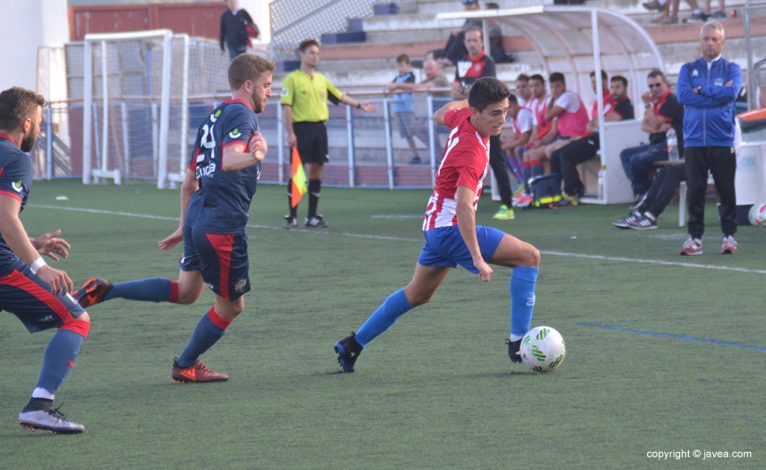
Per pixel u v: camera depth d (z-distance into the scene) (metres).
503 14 44.69
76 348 14.75
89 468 13.09
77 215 46.75
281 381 17.39
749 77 38.06
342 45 68.69
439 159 53.84
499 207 45.09
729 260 28.72
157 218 45.06
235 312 17.23
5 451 13.87
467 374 17.45
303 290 26.42
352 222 41.72
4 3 80.38
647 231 35.53
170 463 13.16
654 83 39.66
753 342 19.17
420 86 54.66
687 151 29.67
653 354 18.45
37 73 78.88
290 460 13.14
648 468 12.43
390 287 26.52
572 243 33.44
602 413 14.81
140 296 17.09
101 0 87.62
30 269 14.42
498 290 25.55
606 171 43.66
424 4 68.44
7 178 14.09
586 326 21.11
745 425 14.02
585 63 47.56
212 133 16.56
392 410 15.34
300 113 39.25
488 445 13.50
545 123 44.81
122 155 63.41
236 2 67.25
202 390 16.95
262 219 43.56
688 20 53.19
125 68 62.44
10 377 18.17
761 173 35.06
